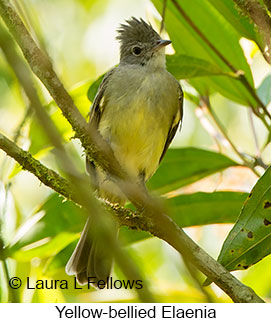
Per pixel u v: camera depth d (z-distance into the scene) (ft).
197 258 20.38
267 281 33.24
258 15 19.27
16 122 34.55
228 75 27.71
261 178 22.11
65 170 17.44
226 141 30.91
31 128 27.68
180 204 27.84
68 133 30.07
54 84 21.44
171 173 29.73
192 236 36.32
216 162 29.37
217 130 32.04
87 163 31.42
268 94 29.86
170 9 29.12
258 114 27.99
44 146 28.40
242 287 20.21
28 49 21.04
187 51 30.27
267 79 30.58
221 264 21.83
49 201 27.96
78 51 41.91
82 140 23.53
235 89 29.43
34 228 27.53
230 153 32.01
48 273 29.78
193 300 29.96
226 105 41.83
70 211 27.86
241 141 40.98
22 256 28.04
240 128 41.27
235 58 29.19
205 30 29.30
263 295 33.12
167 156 29.66
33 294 29.09
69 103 22.07
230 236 22.06
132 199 23.27
